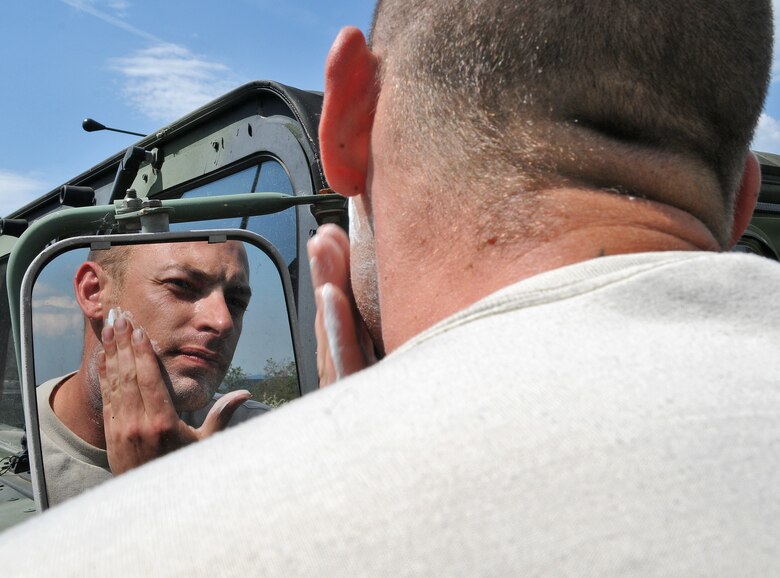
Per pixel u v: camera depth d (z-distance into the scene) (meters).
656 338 0.52
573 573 0.41
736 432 0.47
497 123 0.62
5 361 2.98
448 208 0.64
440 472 0.44
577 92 0.62
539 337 0.52
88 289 1.45
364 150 0.75
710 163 0.66
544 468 0.44
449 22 0.66
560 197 0.60
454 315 0.57
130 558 0.44
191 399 1.46
